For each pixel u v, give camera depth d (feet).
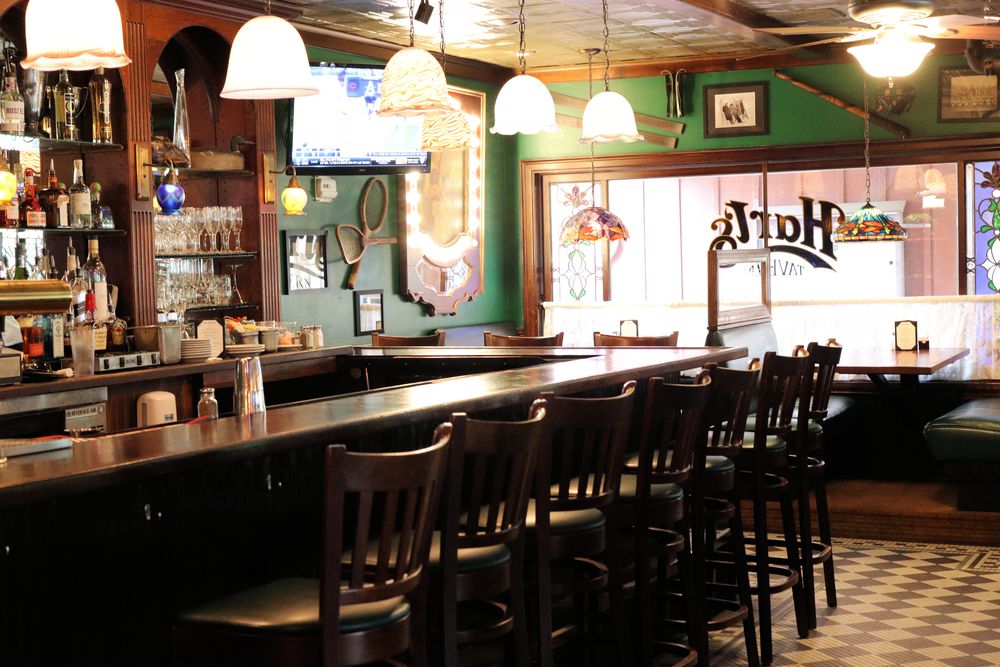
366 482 8.10
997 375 28.55
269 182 23.72
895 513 22.82
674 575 16.93
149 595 9.51
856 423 28.32
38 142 19.24
